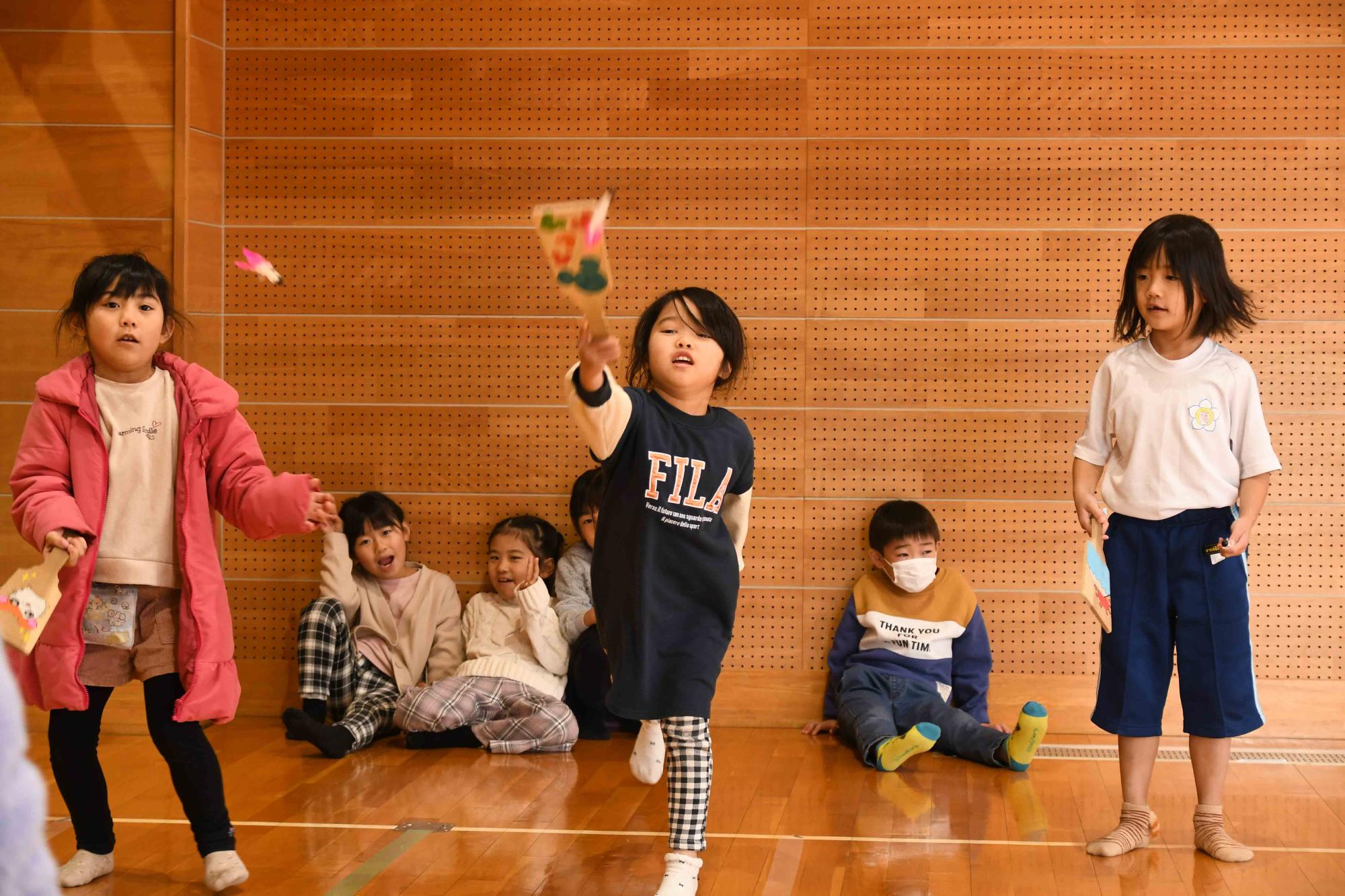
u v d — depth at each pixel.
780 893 2.80
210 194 4.68
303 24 4.74
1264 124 4.50
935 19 4.60
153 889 2.83
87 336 2.87
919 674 4.34
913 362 4.63
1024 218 4.59
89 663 2.81
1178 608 3.12
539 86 4.71
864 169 4.64
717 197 4.68
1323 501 4.48
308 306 4.78
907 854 3.09
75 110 4.51
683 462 2.73
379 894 2.79
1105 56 4.55
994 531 4.60
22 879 0.59
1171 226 3.10
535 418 4.74
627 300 4.72
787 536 4.66
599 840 3.19
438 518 4.76
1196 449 3.09
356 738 4.13
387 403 4.77
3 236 4.52
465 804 3.52
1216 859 3.06
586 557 4.51
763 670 4.64
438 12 4.72
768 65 4.65
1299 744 4.34
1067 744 4.34
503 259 4.74
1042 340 4.59
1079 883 2.87
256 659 4.75
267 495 2.86
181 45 4.49
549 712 4.17
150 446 2.87
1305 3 4.47
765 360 4.67
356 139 4.75
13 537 4.48
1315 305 4.48
